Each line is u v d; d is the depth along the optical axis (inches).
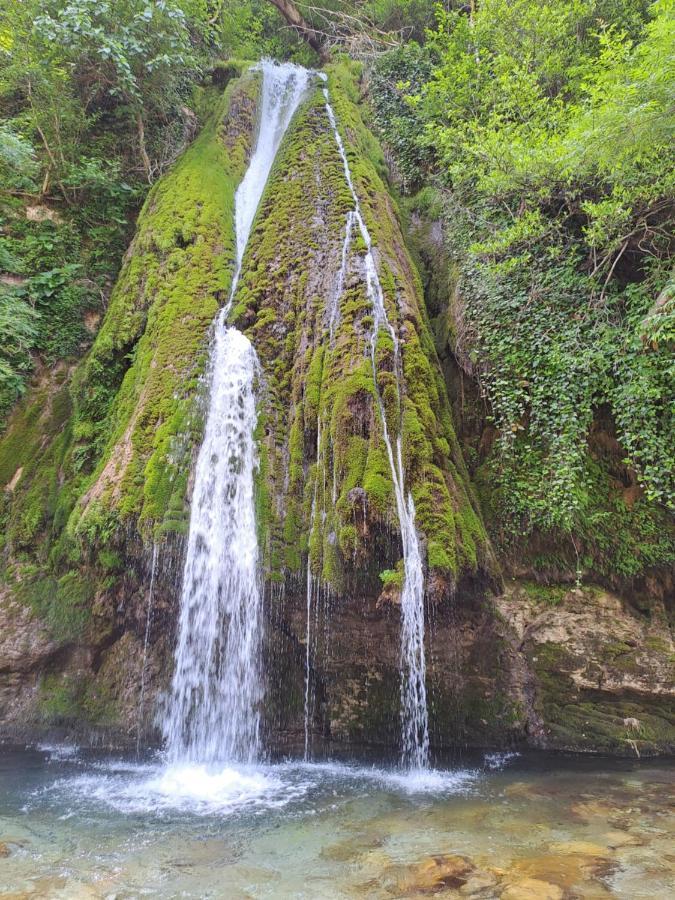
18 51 351.6
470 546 213.3
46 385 316.2
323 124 377.4
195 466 228.8
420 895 110.4
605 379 247.6
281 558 212.4
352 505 196.4
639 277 267.7
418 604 193.8
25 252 341.7
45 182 363.9
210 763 207.5
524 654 242.5
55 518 268.2
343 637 223.9
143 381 259.1
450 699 232.1
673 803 163.8
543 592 252.2
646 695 228.7
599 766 204.2
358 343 236.1
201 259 300.7
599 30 354.6
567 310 267.7
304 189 324.2
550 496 247.3
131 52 368.2
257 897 110.5
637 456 241.3
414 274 310.2
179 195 335.0
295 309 269.0
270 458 231.1
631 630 240.7
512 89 329.7
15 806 163.2
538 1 362.6
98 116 390.6
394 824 148.9
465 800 168.2
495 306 284.8
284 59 585.3
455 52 397.4
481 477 272.8
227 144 397.4
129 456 233.6
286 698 229.8
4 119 362.0
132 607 237.1
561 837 138.6
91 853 131.6
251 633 214.8
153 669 236.7
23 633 249.1
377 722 231.0
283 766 206.2
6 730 238.1
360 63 481.7
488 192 297.9
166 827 147.7
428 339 278.2
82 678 247.6
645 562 246.4
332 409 222.1
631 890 110.8
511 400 265.7
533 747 228.2
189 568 215.2
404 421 218.1
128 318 294.8
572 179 267.4
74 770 200.8
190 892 112.7
